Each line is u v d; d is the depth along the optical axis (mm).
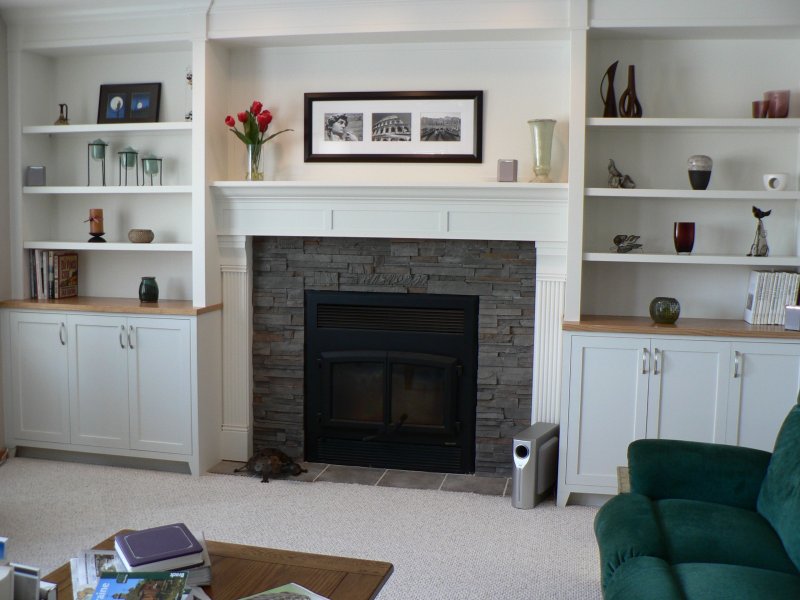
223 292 4445
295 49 4336
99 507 3797
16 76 4445
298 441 4516
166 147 4590
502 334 4219
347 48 4285
